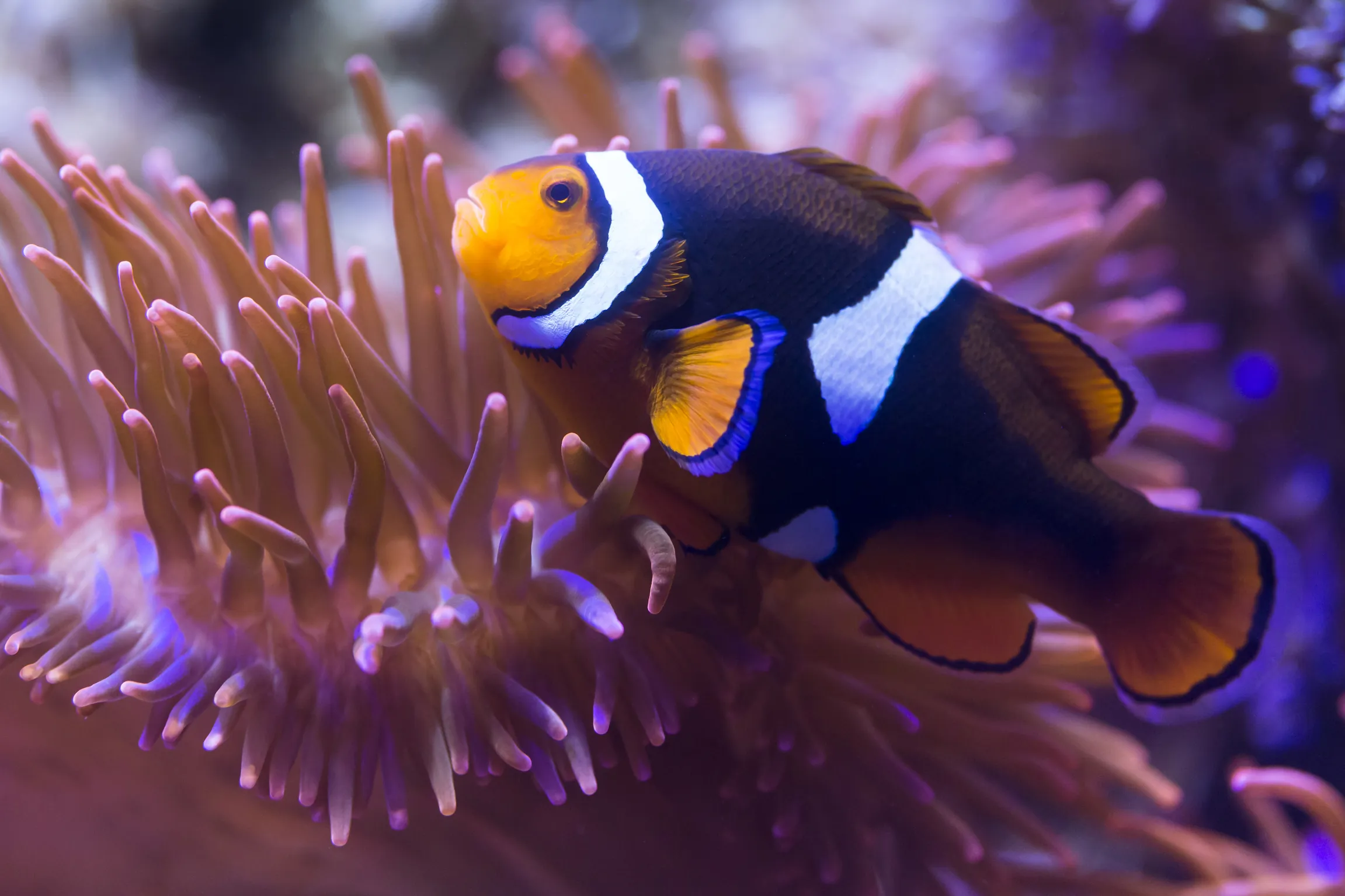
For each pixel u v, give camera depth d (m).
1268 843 0.35
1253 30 0.37
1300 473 0.41
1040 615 0.30
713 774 0.28
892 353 0.26
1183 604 0.26
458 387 0.29
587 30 0.55
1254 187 0.40
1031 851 0.35
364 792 0.27
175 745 0.26
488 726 0.26
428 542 0.28
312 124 0.55
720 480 0.26
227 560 0.27
